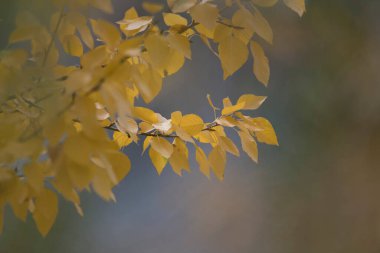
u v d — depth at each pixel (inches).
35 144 69.7
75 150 69.7
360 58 191.3
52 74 74.7
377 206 184.7
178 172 81.7
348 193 186.9
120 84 70.9
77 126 80.9
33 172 70.4
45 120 69.9
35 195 74.7
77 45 79.5
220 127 82.6
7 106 76.4
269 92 200.4
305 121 193.8
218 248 197.6
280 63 196.7
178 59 80.0
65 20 77.2
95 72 70.7
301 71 195.9
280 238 189.2
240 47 77.4
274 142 82.3
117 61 70.5
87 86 69.7
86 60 75.4
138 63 80.5
